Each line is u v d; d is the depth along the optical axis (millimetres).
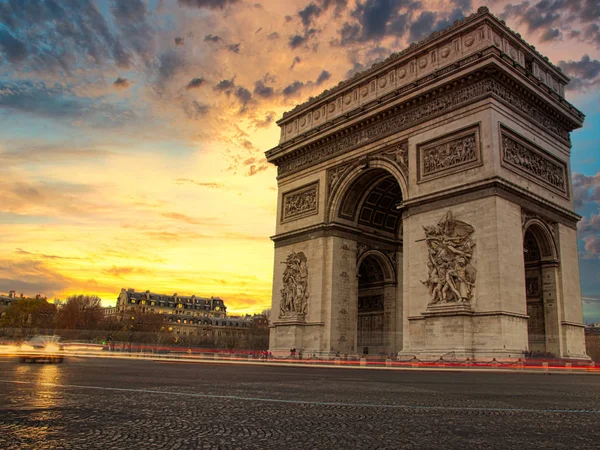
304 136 93688
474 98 68938
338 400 20969
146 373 39406
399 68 81625
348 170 86312
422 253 70688
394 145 78938
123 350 133250
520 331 62656
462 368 59500
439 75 72375
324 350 83000
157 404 18141
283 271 93125
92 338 175750
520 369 57594
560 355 70625
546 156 75062
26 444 10969
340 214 88250
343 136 88000
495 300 61656
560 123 79375
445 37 75000
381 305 96062
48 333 167125
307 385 29797
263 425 14055
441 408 18578
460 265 65125
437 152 72250
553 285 73062
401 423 14805
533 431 13672
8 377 30656
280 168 100812
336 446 11484
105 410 16250
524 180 69250
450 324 64250
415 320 69500
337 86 91188
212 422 14375
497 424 14828
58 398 19281
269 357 89500
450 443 11961
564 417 16453
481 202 65312
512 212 65875
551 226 74188
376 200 91188
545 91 74438
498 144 66375
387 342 92688
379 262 95438
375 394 24391
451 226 67500
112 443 11266
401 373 50312
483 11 70812
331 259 85688
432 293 67375
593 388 30797
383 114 80500
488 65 66875
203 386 27062
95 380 29453
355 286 87750
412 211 73375
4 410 15844
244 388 26375
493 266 62594
